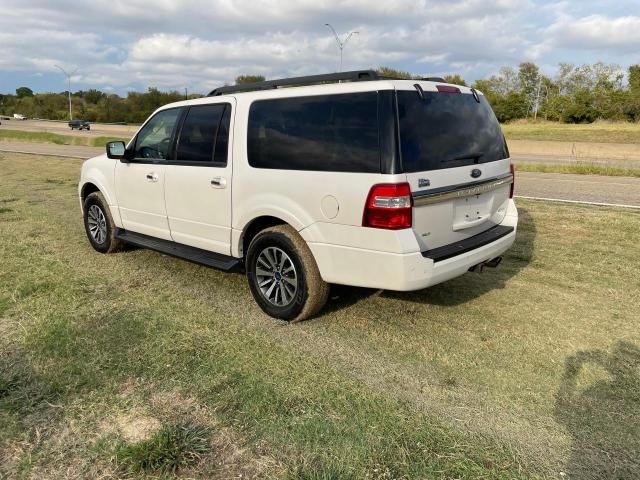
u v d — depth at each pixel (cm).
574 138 3688
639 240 676
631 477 247
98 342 371
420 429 279
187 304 453
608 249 638
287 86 432
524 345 383
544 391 321
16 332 385
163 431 268
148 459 250
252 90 460
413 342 386
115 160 571
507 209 469
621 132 3903
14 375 324
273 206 401
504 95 6469
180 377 327
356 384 323
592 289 503
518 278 535
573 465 254
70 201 952
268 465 250
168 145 502
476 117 418
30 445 262
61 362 342
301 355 361
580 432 280
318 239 378
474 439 272
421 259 349
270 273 425
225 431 275
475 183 399
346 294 484
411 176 344
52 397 303
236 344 375
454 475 245
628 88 5506
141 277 526
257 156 413
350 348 374
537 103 6300
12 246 630
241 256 452
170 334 387
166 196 502
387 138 341
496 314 441
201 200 465
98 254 609
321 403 301
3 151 2273
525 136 3928
